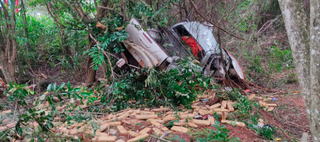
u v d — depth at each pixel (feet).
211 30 15.21
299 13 4.97
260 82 17.31
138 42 12.75
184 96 11.68
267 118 11.12
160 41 14.23
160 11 13.01
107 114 11.44
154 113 11.41
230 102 12.30
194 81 12.19
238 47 18.86
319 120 4.74
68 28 13.39
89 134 8.85
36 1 19.48
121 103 12.17
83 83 17.83
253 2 19.39
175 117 10.46
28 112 7.16
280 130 10.07
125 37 11.94
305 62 5.05
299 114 11.76
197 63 12.56
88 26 12.76
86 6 14.14
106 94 12.19
